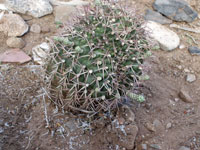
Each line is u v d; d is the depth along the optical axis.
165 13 0.66
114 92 0.34
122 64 0.34
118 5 0.38
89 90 0.33
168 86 0.49
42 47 0.53
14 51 0.52
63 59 0.34
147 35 0.39
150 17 0.65
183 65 0.54
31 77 0.47
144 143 0.38
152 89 0.48
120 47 0.34
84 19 0.36
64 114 0.40
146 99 0.46
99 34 0.34
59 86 0.35
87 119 0.39
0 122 0.38
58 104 0.39
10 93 0.43
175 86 0.50
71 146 0.37
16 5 0.59
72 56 0.33
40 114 0.40
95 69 0.32
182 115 0.44
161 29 0.60
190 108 0.45
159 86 0.49
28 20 0.60
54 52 0.34
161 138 0.39
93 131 0.38
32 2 0.61
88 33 0.34
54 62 0.35
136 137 0.39
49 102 0.42
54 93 0.38
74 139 0.37
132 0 0.70
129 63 0.34
